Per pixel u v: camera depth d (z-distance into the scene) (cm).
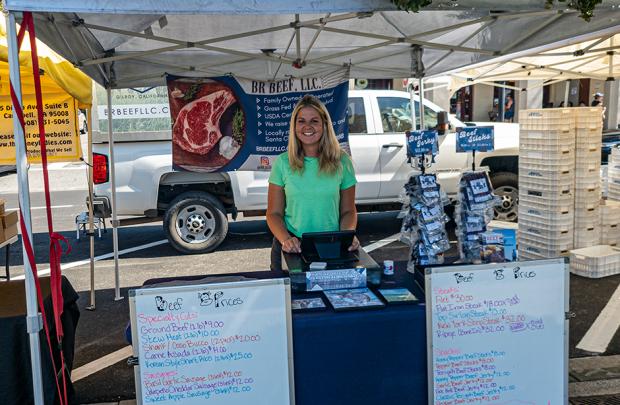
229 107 523
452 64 507
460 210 322
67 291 355
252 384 251
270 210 333
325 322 252
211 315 246
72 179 1390
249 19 405
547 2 277
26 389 301
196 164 527
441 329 261
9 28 247
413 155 328
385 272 311
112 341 464
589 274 574
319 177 323
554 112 576
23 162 257
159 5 245
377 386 260
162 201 734
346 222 331
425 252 307
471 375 265
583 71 664
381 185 751
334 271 279
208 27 420
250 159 530
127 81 516
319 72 518
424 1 255
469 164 771
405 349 260
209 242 735
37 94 267
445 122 750
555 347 272
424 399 265
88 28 368
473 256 311
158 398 245
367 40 465
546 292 269
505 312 266
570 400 353
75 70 447
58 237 286
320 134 320
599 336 441
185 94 515
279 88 523
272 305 249
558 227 593
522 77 690
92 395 375
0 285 361
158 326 244
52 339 318
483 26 388
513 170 788
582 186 597
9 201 1224
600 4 290
